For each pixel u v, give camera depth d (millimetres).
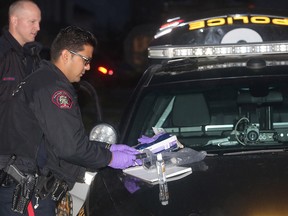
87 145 4004
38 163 4215
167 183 3885
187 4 34406
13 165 4211
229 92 4945
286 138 4809
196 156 4238
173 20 5930
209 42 5719
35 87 4070
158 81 5094
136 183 3965
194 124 4918
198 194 3686
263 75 4949
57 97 3992
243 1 32969
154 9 40781
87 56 4168
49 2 37594
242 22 5660
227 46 4977
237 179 3838
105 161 4062
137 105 4934
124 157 4098
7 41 4949
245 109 4938
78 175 4227
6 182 4234
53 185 4211
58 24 30438
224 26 5691
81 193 4414
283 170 3945
